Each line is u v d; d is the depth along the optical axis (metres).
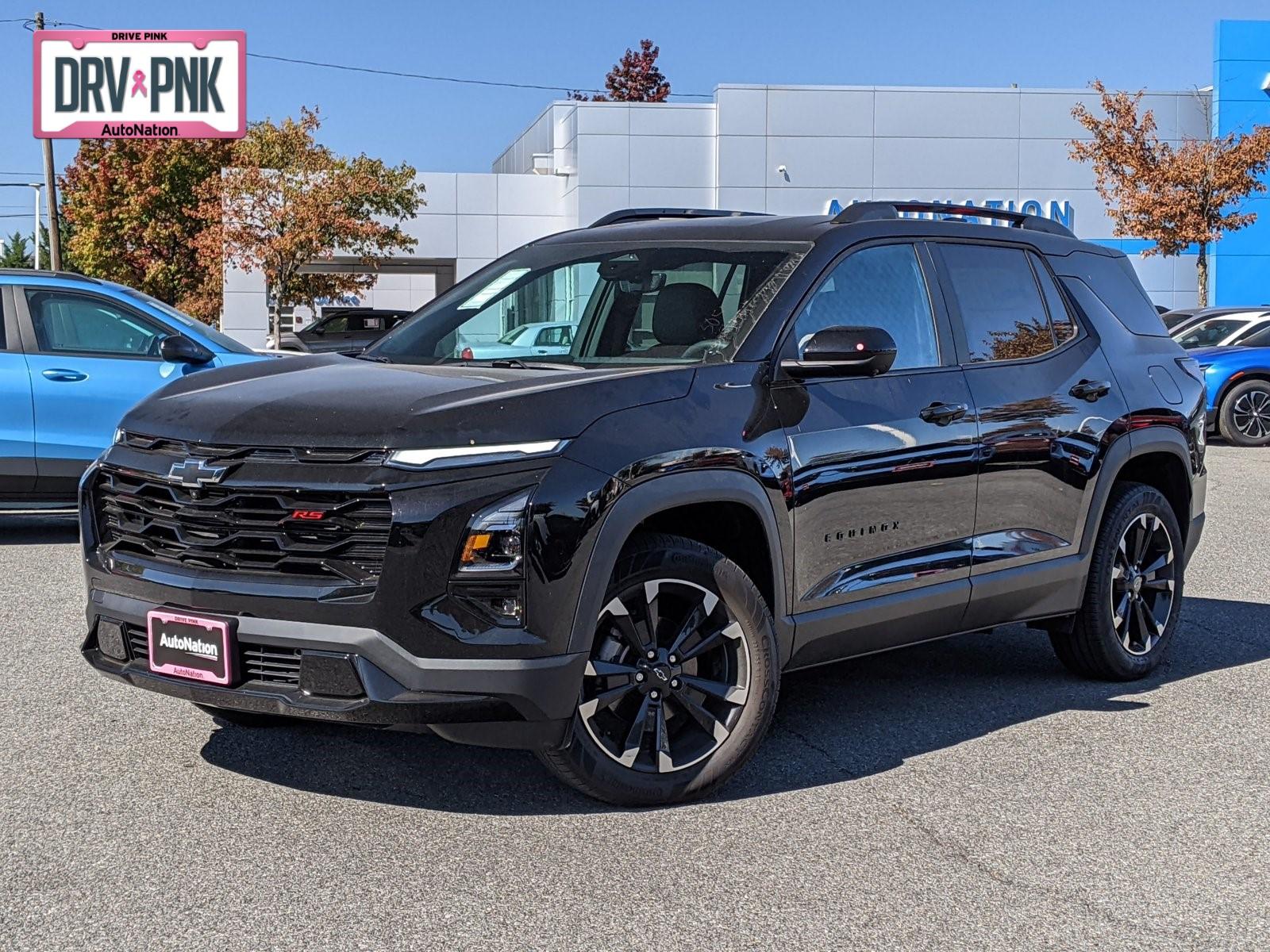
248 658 3.48
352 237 34.12
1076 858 3.49
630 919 3.07
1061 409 4.96
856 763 4.25
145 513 3.69
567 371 3.99
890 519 4.32
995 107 31.53
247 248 34.66
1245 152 26.61
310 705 3.37
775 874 3.34
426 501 3.35
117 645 3.74
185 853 3.42
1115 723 4.77
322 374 4.07
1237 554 8.46
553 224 35.91
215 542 3.53
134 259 50.44
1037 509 4.88
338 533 3.40
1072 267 5.38
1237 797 3.98
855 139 31.41
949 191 31.66
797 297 4.23
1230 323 16.73
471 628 3.37
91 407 8.41
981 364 4.75
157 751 4.26
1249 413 15.98
